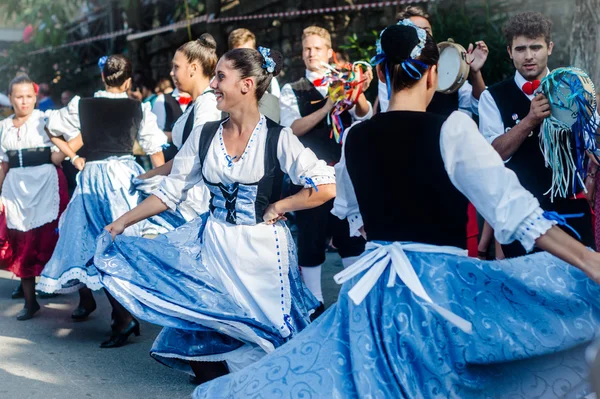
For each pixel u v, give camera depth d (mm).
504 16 7387
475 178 2521
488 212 2518
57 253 4945
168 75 12492
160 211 3709
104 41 14664
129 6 13008
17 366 4488
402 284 2582
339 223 5148
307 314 3760
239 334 3539
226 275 3637
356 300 2561
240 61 3537
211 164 3600
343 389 2498
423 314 2529
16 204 5648
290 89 5262
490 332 2514
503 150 3602
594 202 4078
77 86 15055
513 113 3855
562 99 3418
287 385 2525
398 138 2643
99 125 5055
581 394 2562
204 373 3727
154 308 3512
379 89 4859
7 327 5352
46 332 5227
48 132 5238
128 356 4691
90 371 4414
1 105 11406
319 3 9312
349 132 2797
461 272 2602
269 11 10133
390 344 2516
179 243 3762
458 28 7117
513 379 2557
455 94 4770
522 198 2477
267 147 3559
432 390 2498
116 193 5039
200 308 3514
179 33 11742
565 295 2621
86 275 4797
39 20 13812
